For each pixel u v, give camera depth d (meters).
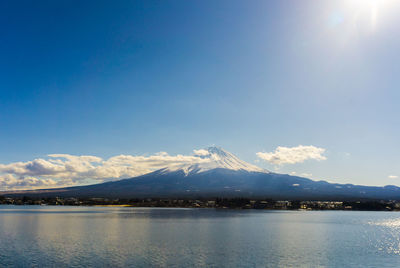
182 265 84.06
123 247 107.19
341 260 92.12
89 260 87.88
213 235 139.25
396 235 149.50
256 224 192.88
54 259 88.75
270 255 97.38
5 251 99.38
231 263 86.81
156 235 137.38
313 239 132.50
